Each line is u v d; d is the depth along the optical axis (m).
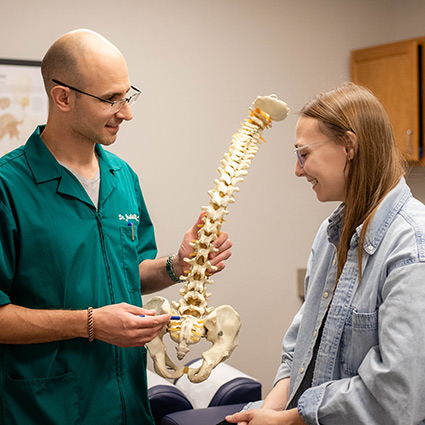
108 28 3.60
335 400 1.43
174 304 1.82
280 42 4.05
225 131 3.92
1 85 3.40
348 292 1.54
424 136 3.88
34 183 1.78
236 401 2.93
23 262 1.73
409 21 4.30
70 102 1.76
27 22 3.44
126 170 2.08
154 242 2.21
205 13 3.83
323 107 1.55
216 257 1.87
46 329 1.69
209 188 3.89
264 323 4.08
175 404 2.85
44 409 1.74
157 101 3.74
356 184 1.54
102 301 1.83
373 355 1.43
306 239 4.18
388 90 3.99
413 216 1.47
